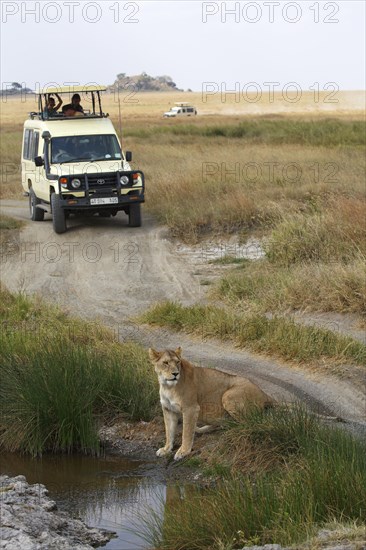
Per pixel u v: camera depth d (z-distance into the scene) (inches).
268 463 460.1
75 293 880.3
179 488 459.8
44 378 543.5
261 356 646.5
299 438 463.5
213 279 886.4
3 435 530.6
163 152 1755.7
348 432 481.1
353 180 1165.7
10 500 426.9
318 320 712.4
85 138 1161.4
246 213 1060.5
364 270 745.0
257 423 478.9
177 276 912.9
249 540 362.3
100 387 555.5
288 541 351.9
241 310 754.8
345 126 2194.9
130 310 810.2
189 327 722.2
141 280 909.8
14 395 546.6
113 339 684.1
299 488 394.0
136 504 442.6
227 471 463.2
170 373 473.4
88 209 1110.4
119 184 1098.7
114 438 532.4
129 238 1081.4
